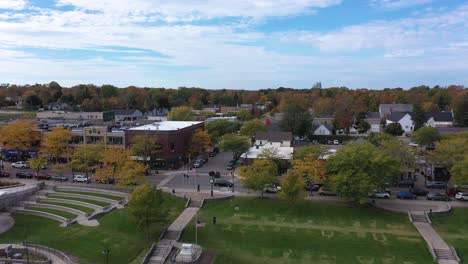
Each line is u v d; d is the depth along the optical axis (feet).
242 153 351.05
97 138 357.61
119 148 327.88
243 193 259.80
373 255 176.96
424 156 296.92
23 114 568.82
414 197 245.24
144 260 169.58
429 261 171.32
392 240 189.67
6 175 307.17
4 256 172.86
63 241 187.32
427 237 191.83
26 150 364.99
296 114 473.26
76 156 297.33
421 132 362.74
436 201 240.53
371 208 228.63
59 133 330.95
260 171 247.09
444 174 283.79
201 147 373.40
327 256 177.06
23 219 221.25
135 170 260.62
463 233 196.44
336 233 198.70
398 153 278.67
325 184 242.78
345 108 621.72
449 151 272.31
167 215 202.28
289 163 303.89
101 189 274.36
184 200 247.29
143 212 190.39
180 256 171.01
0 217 223.92
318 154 274.16
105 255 174.70
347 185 221.87
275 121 543.39
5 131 346.74
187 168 344.08
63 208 236.84
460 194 241.96
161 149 342.23
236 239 194.70
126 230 203.41
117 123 451.53
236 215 224.53
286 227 207.21
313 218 218.38
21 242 185.68
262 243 190.08
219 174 311.88
